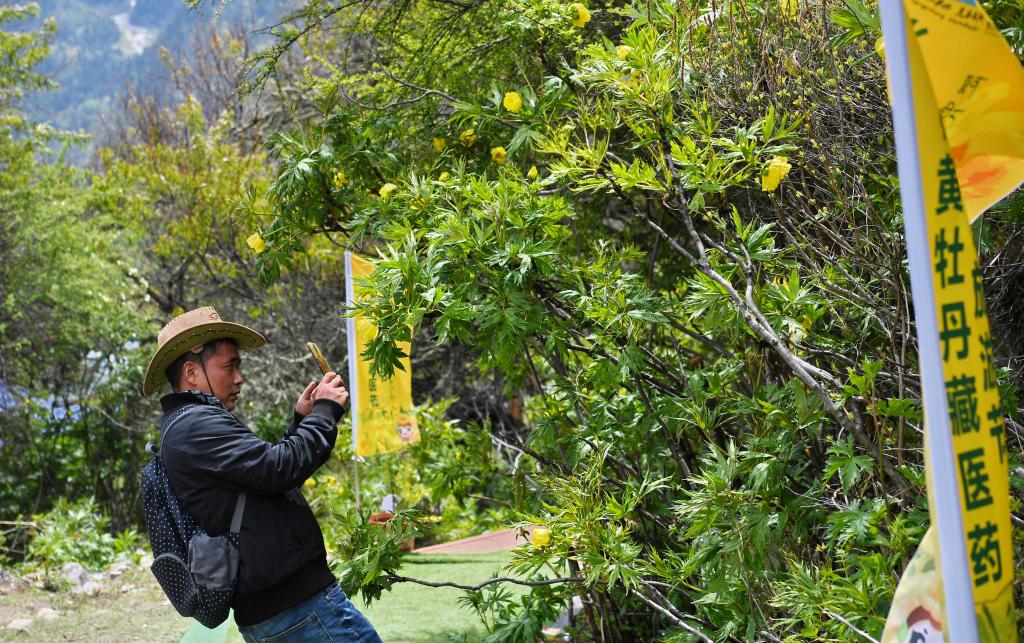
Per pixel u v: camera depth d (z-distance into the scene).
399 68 5.54
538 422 4.27
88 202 14.21
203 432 2.98
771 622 3.02
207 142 14.31
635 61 3.36
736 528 2.95
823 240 3.44
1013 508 2.48
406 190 4.13
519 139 3.82
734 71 3.27
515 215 3.48
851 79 3.04
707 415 3.43
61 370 12.76
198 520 2.97
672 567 3.42
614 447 4.02
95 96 97.75
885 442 2.92
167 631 6.16
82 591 7.28
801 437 3.23
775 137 3.00
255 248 4.59
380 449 6.31
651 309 3.55
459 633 5.43
